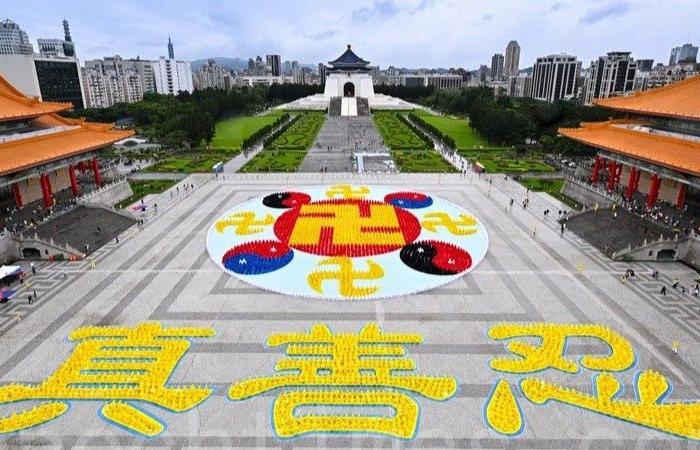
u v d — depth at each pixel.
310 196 85.56
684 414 33.59
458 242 64.50
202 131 133.62
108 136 87.00
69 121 86.69
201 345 41.16
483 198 87.44
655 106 75.19
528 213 78.94
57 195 80.12
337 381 36.62
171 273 55.31
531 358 39.34
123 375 37.28
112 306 47.62
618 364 38.72
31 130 76.75
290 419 32.91
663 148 68.38
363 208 78.00
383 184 96.50
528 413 33.88
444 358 39.72
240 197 86.62
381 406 34.41
